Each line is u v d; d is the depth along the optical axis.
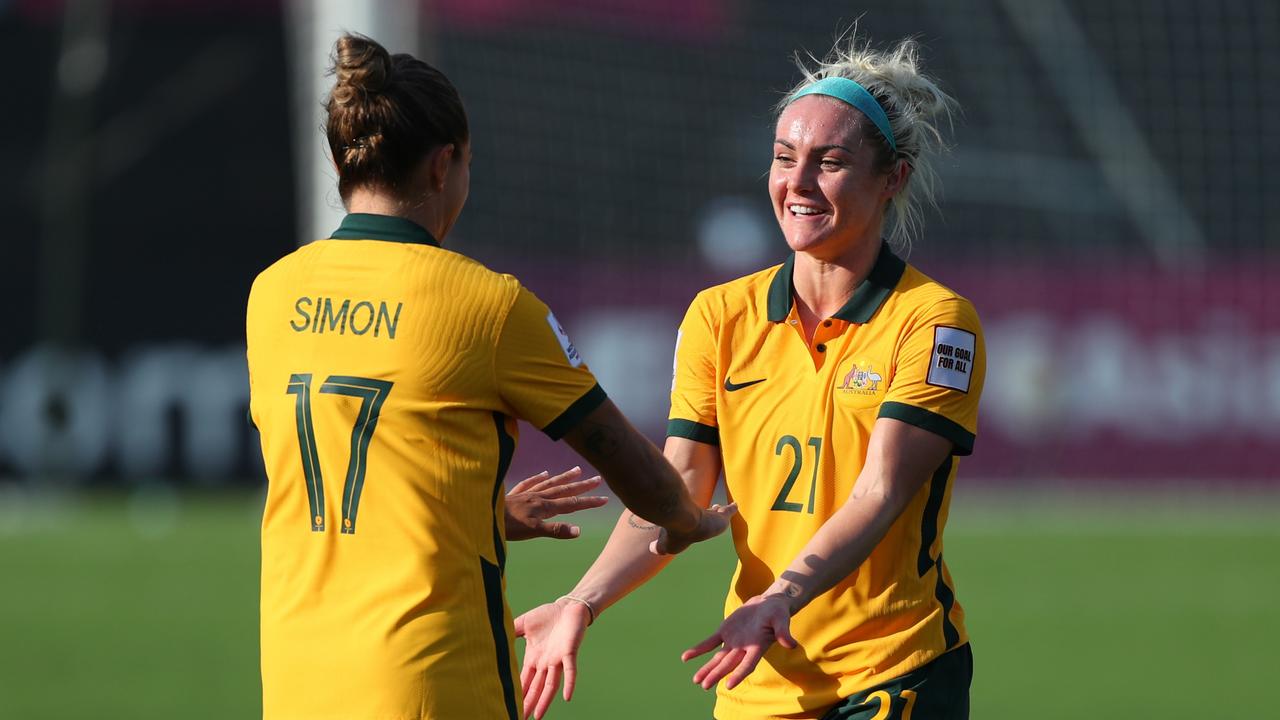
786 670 10.80
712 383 11.33
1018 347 52.84
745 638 9.64
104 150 52.22
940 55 58.50
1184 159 59.00
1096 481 52.47
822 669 10.69
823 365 10.85
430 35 52.56
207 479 51.03
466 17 53.28
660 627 29.53
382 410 9.23
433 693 9.04
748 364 11.12
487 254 52.28
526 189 53.12
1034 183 57.50
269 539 9.63
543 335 9.50
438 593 9.14
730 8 56.72
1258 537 43.72
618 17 55.38
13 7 52.38
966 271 53.69
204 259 52.03
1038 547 41.47
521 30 54.03
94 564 36.53
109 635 28.38
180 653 26.83
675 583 34.94
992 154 57.62
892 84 10.97
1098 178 58.22
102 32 52.56
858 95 10.70
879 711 10.45
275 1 53.06
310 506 9.41
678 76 55.69
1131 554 40.31
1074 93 59.12
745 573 11.06
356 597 9.20
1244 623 30.86
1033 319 53.22
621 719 22.11
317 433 9.35
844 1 58.16
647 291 52.50
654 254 53.50
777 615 9.67
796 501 10.80
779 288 11.18
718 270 53.31
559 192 53.47
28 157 51.78
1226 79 59.94
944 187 56.50
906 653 10.59
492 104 53.28
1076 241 56.84
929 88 11.20
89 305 51.25
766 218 55.41
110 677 24.86
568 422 9.49
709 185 55.16
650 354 51.78
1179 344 53.25
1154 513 48.97
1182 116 59.50
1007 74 59.09
